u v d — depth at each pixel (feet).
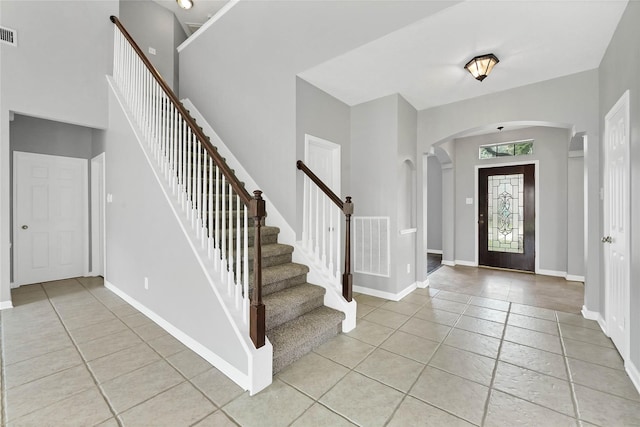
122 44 11.72
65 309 10.05
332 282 9.17
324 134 11.15
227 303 6.46
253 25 11.23
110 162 12.00
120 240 11.16
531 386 5.97
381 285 11.87
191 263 7.40
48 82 10.91
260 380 5.83
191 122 7.65
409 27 7.35
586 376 6.31
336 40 8.70
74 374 6.28
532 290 12.84
